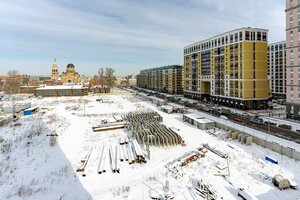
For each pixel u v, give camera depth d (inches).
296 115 1914.4
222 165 912.3
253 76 2659.9
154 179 807.1
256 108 2662.4
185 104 3213.6
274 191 713.0
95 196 690.2
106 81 6240.2
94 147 1194.6
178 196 684.7
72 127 1706.4
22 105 2479.1
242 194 673.6
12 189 733.3
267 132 1507.1
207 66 3459.6
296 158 991.6
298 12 1857.8
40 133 1483.8
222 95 3070.9
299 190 720.3
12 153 1084.5
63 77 7140.8
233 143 1263.5
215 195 680.4
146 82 7687.0
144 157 999.6
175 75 5201.8
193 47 3912.4
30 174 850.8
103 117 2193.7
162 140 1248.2
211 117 2139.5
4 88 5403.5
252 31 2659.9
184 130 1624.0
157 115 2076.8
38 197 682.8
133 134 1446.9
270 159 959.0
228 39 2910.9
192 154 1040.8
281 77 3727.9
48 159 1011.3
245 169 883.4
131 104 3297.2
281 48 3708.2
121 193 706.8
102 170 867.4
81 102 3565.5
